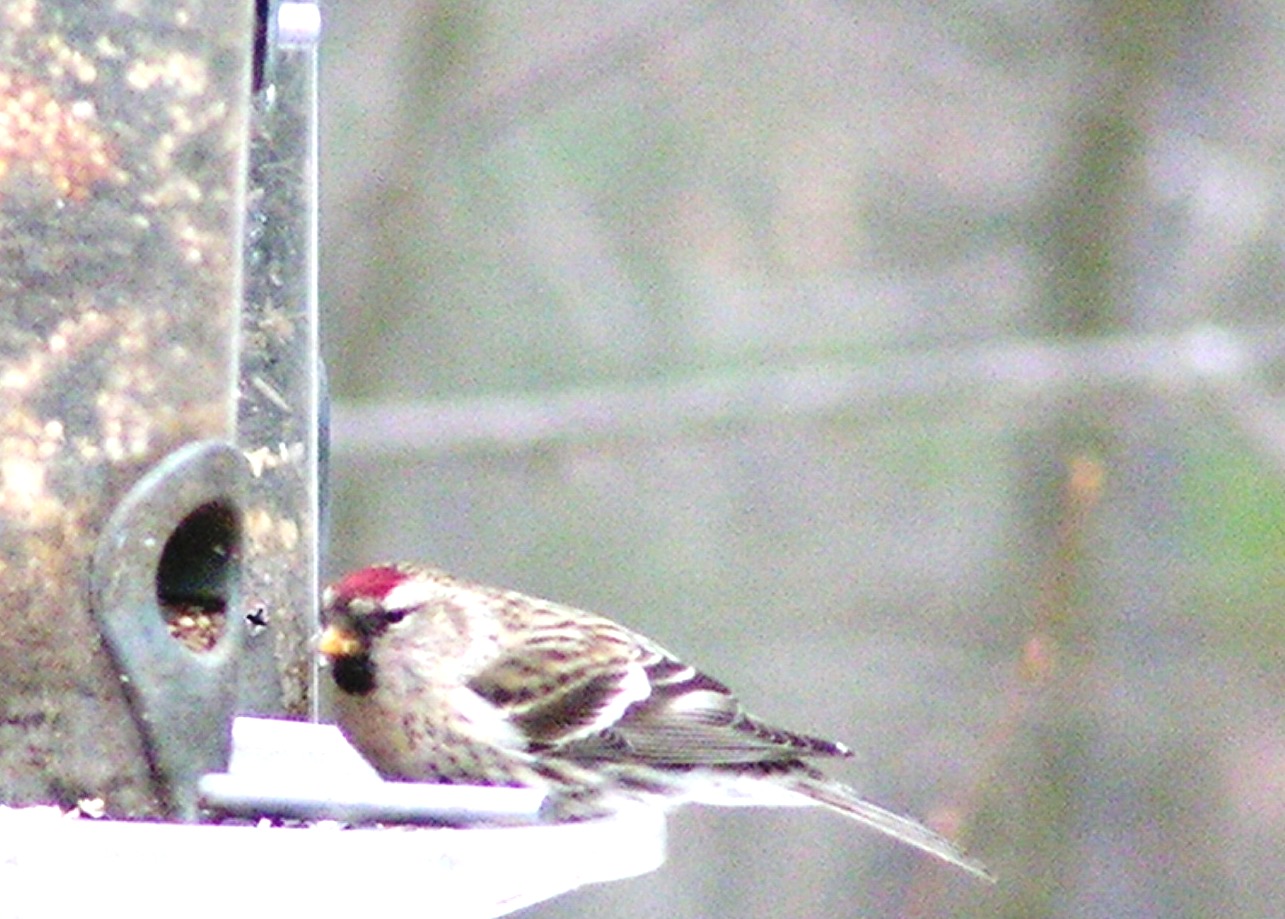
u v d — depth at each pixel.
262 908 5.85
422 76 15.59
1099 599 15.73
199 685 7.11
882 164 17.36
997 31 17.20
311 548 8.62
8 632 7.04
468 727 8.78
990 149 17.33
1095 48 16.53
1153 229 16.83
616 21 16.39
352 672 8.66
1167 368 15.54
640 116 17.05
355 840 5.93
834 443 17.34
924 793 16.45
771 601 17.08
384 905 5.89
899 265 17.23
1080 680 15.38
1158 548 16.56
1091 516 15.36
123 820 6.89
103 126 7.25
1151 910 15.98
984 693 16.22
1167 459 16.62
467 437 15.01
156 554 7.10
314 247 8.72
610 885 17.19
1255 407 15.52
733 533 17.22
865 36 17.33
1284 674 16.30
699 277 16.94
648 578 16.97
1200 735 16.19
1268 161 16.84
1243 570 16.48
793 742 9.29
